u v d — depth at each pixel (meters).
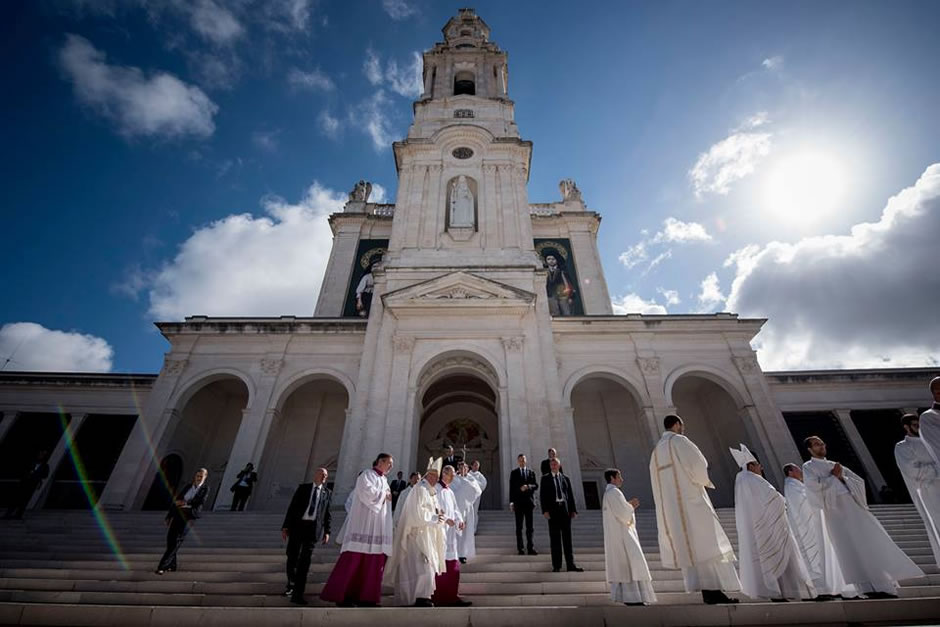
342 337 20.39
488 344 18.22
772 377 21.20
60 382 21.78
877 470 19.05
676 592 7.04
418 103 29.41
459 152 26.47
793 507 7.23
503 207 23.61
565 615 4.93
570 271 27.42
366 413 17.00
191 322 20.39
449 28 37.00
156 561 9.25
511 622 4.91
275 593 7.46
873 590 5.62
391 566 6.47
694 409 22.45
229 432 22.25
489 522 11.82
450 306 18.84
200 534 11.36
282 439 21.02
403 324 18.81
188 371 19.50
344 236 28.48
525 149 26.14
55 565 8.91
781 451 17.48
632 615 4.91
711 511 5.85
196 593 7.44
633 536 6.37
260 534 11.30
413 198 24.08
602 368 19.62
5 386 21.59
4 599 6.94
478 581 7.84
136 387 21.84
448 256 21.70
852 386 21.11
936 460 5.45
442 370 18.61
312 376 19.61
